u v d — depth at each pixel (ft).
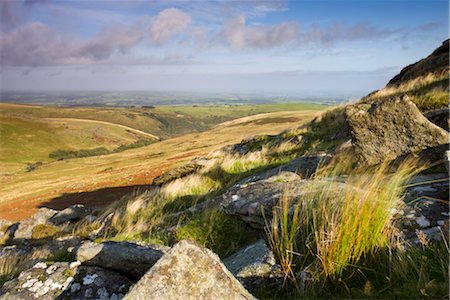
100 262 15.23
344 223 12.28
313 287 11.17
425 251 10.96
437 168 18.71
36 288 14.26
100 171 227.81
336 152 27.73
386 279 10.53
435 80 58.13
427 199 14.46
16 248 30.73
